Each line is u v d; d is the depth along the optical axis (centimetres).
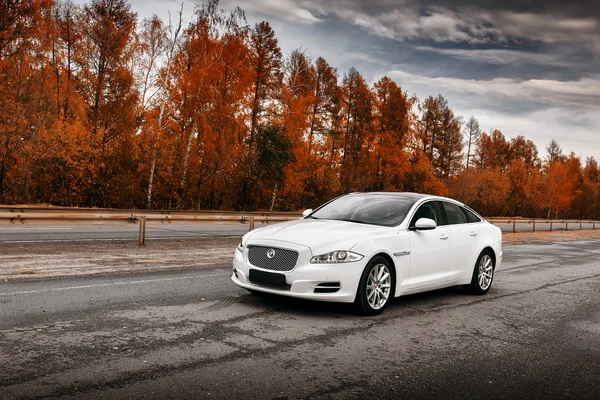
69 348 453
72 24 3550
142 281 800
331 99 5059
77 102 3562
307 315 623
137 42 3575
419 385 408
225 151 3891
